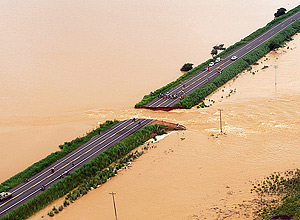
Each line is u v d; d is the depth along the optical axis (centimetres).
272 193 19212
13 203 19775
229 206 18650
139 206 19238
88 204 19662
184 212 18575
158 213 18650
